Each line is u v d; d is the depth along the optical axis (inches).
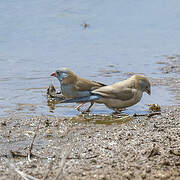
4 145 425.4
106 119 522.6
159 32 1032.2
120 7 1246.9
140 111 556.1
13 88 651.5
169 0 1333.7
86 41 954.7
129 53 866.8
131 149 399.9
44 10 1181.1
